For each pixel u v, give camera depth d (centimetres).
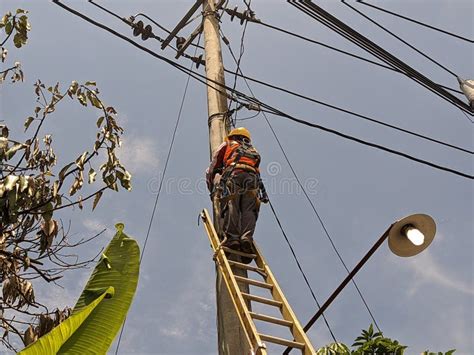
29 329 619
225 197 720
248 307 633
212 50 924
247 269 684
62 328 442
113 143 695
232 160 744
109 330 477
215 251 684
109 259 509
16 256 629
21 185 604
